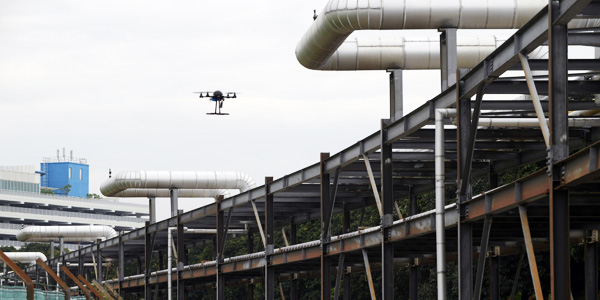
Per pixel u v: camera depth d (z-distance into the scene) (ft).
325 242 312.50
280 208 424.46
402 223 252.42
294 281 443.32
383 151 265.75
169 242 474.90
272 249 366.22
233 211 444.96
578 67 196.03
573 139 260.01
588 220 221.66
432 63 278.46
